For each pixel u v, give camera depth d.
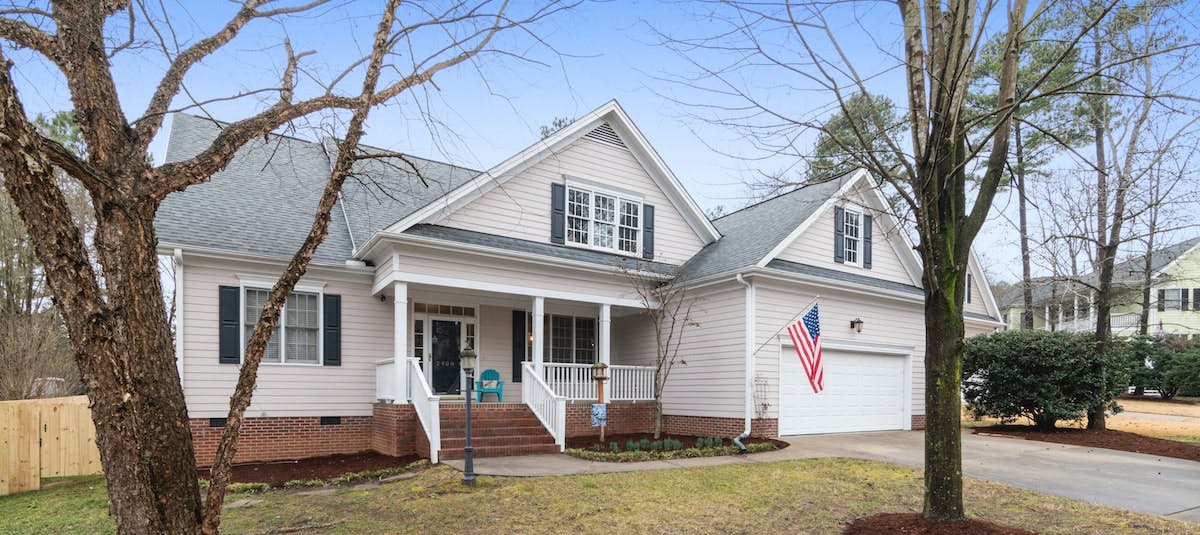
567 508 7.83
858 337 16.70
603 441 13.47
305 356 13.57
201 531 4.30
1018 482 9.51
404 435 12.29
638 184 16.95
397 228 12.79
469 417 9.20
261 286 13.10
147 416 4.06
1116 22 7.99
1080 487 9.16
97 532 7.24
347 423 13.80
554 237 15.37
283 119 5.27
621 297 15.70
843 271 17.33
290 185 16.09
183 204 13.52
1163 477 9.88
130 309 4.09
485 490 8.77
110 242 4.13
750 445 12.80
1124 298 23.08
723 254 16.66
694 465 10.85
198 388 12.31
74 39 4.34
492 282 13.81
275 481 10.20
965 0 6.53
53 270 3.85
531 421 13.27
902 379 17.81
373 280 14.43
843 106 6.70
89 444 10.61
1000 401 15.81
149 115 4.63
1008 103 6.77
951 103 6.62
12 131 3.60
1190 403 27.50
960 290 6.86
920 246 6.86
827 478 9.78
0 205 20.78
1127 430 16.66
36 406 10.21
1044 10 6.57
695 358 15.82
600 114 16.11
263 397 12.92
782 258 15.82
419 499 8.37
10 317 19.64
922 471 10.41
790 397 15.20
